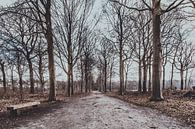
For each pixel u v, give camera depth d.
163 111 13.13
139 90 35.47
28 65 36.00
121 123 9.77
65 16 28.92
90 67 51.31
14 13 19.27
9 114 12.95
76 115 12.40
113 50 39.94
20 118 11.91
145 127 9.01
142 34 33.12
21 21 34.06
